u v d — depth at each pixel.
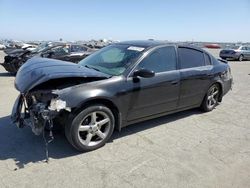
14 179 3.17
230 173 3.42
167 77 4.61
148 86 4.32
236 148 4.17
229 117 5.68
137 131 4.71
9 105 6.16
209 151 4.03
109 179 3.22
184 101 5.14
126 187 3.08
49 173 3.32
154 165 3.57
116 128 4.23
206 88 5.62
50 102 3.47
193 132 4.77
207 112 5.95
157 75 4.47
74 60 10.82
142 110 4.40
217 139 4.50
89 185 3.10
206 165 3.60
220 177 3.32
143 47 4.58
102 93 3.77
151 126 4.97
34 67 4.02
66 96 3.50
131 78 4.12
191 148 4.11
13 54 11.14
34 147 3.99
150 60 4.45
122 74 4.09
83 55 11.02
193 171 3.44
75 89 3.60
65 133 3.75
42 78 3.46
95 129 3.88
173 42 5.08
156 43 4.80
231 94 8.00
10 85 8.80
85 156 3.77
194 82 5.20
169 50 4.83
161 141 4.34
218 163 3.67
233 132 4.84
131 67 4.18
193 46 5.41
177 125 5.08
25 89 3.50
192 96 5.29
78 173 3.33
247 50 23.33
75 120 3.65
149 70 4.02
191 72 5.10
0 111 5.64
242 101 7.13
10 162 3.56
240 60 22.92
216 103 6.17
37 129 3.62
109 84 3.88
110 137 4.41
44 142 4.15
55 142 4.16
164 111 4.83
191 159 3.76
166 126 5.00
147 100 4.40
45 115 3.44
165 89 4.61
